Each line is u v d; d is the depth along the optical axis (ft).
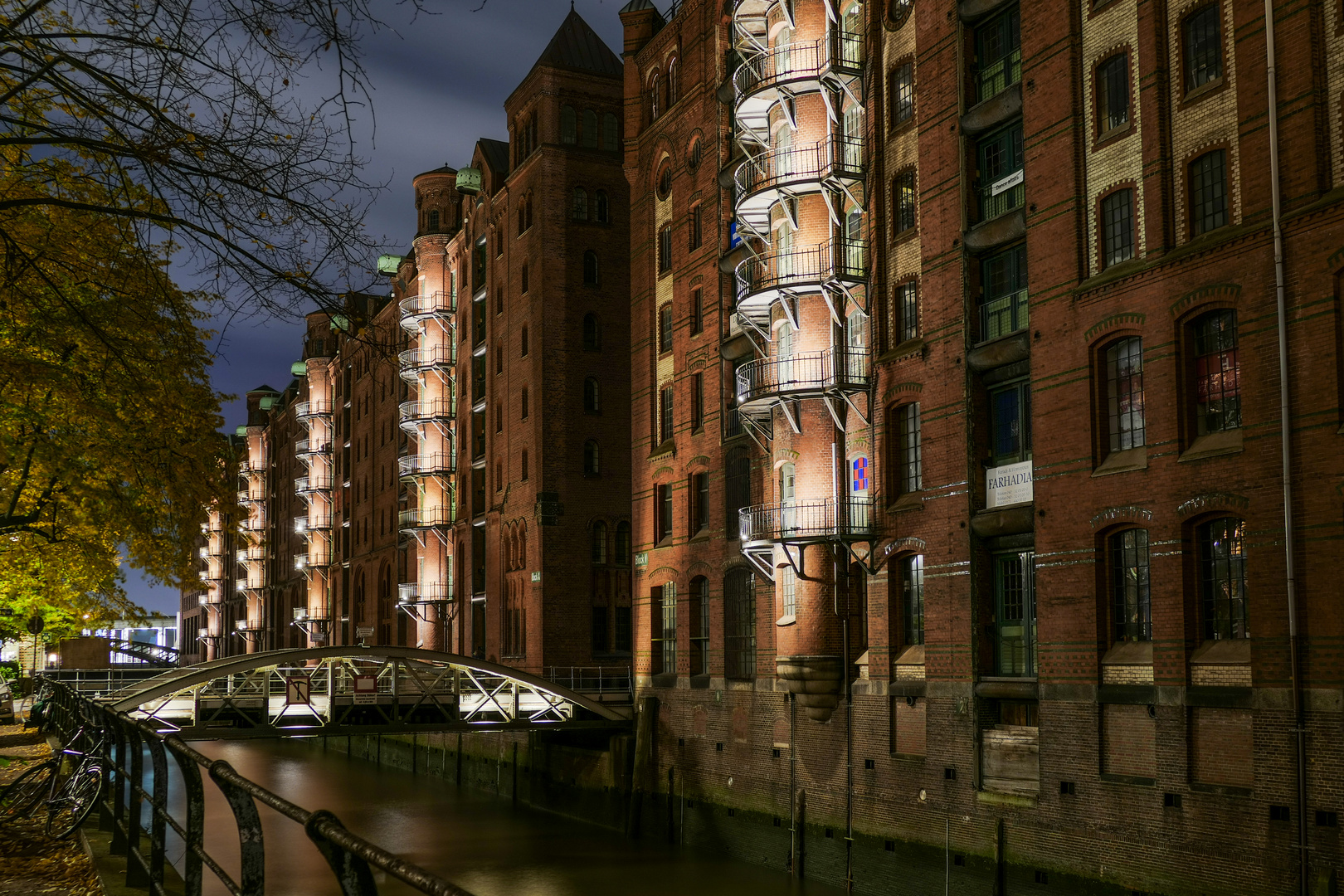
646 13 158.20
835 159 111.65
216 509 67.31
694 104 141.69
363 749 235.20
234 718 140.67
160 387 55.57
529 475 181.47
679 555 141.79
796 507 108.27
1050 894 84.74
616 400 183.73
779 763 118.11
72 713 62.18
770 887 107.04
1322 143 69.41
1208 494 74.90
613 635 179.32
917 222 103.55
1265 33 72.54
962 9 98.07
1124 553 82.69
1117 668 81.82
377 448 268.21
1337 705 66.13
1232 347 75.36
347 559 293.23
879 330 107.34
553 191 181.98
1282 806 68.85
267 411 406.62
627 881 111.14
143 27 31.63
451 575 219.00
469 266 214.07
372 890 12.70
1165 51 80.28
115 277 49.70
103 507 63.00
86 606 96.78
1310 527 68.39
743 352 128.36
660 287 151.23
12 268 43.14
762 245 125.49
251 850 17.62
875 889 102.12
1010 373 93.71
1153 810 77.20
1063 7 87.76
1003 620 93.76
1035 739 88.58
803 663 108.78
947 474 97.71
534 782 165.07
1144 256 80.48
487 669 141.28
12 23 32.22
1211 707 74.28
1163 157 79.51
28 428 60.59
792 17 115.65
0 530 63.16
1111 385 84.02
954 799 94.32
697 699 134.41
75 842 45.68
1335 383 67.41
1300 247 69.87
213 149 32.99
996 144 96.89
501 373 197.16
